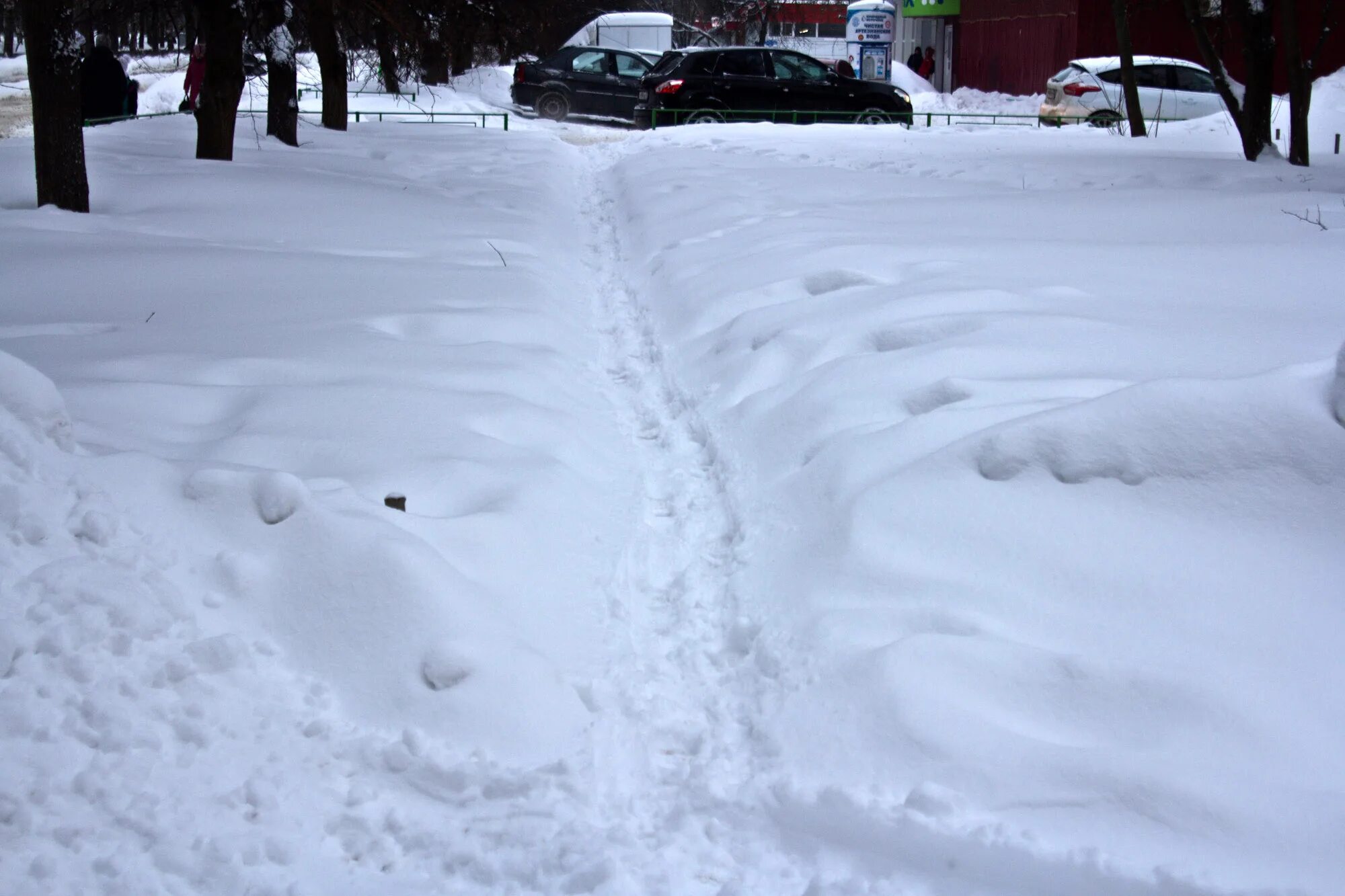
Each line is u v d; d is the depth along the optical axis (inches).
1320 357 219.3
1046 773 125.3
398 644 147.8
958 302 271.0
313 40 842.8
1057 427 176.4
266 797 124.8
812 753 135.3
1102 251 358.3
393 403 217.6
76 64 422.6
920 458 186.9
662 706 148.5
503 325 291.6
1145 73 1032.2
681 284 349.1
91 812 118.3
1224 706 133.3
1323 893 108.0
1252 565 157.1
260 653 147.9
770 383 246.5
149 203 458.9
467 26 729.0
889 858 119.7
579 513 193.0
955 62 1530.5
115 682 133.1
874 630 153.2
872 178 613.6
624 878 116.2
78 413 201.8
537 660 148.1
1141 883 110.8
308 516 161.6
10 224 388.5
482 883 117.3
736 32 1713.8
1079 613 154.1
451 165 676.1
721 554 190.4
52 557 148.4
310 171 581.9
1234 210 463.8
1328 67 1132.5
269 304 302.2
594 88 1063.0
